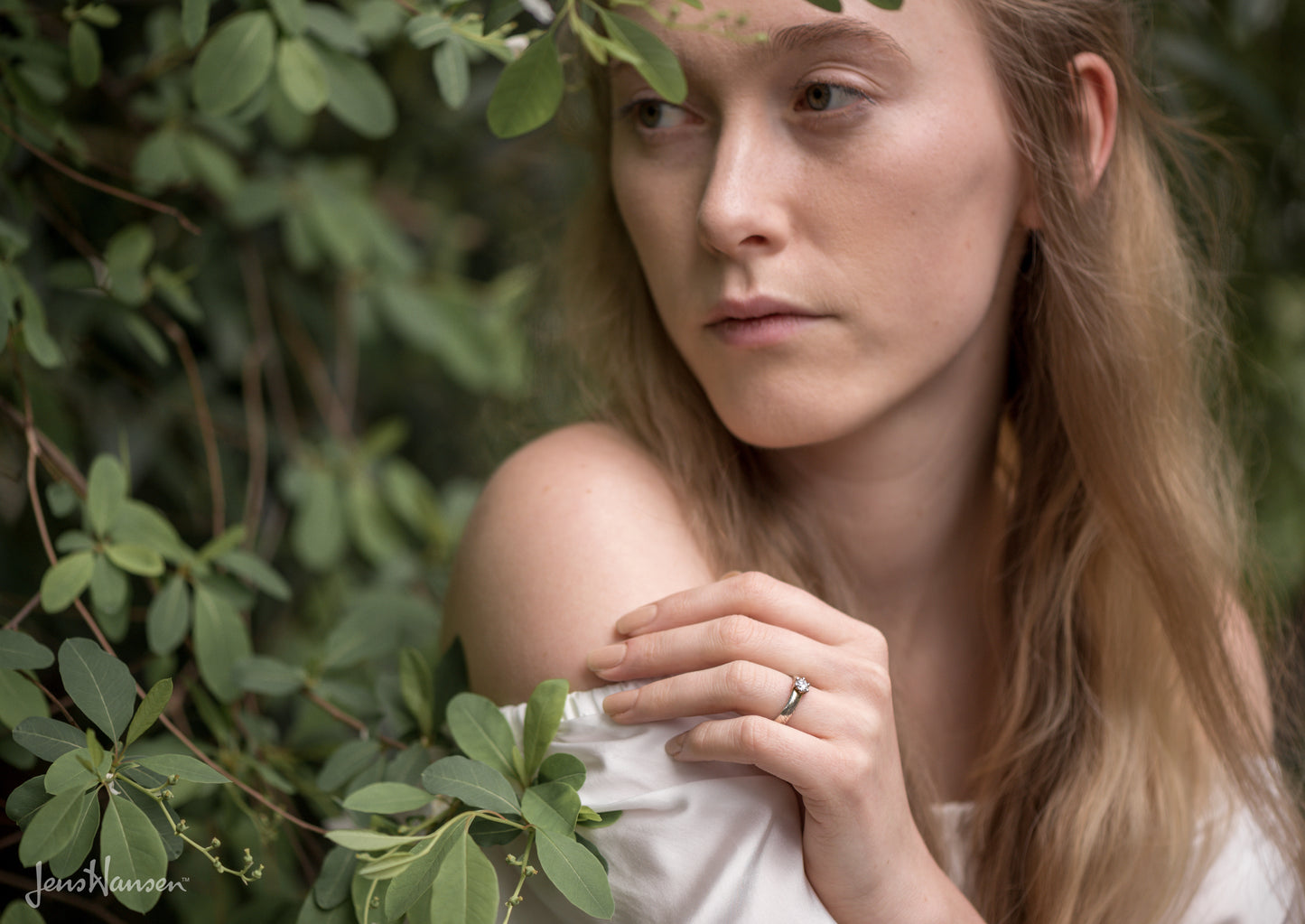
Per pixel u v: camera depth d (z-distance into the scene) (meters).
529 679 0.80
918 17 0.78
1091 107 0.95
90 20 0.91
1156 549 1.00
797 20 0.75
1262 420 1.49
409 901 0.63
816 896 0.73
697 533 0.91
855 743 0.70
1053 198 0.93
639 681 0.75
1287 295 1.63
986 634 1.08
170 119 1.12
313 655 0.92
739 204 0.77
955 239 0.83
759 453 0.99
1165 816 0.98
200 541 1.31
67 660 0.65
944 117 0.80
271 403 1.45
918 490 0.99
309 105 0.89
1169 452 1.02
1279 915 1.03
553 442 0.93
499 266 1.75
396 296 1.45
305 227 1.30
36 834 0.59
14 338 0.83
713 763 0.73
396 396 1.73
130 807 0.62
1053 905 0.95
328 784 0.82
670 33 0.77
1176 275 1.04
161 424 1.27
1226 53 1.47
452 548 1.43
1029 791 1.00
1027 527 1.06
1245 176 1.37
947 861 0.98
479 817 0.69
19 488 1.08
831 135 0.78
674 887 0.71
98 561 0.83
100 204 1.13
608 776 0.72
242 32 0.86
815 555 0.98
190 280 1.27
